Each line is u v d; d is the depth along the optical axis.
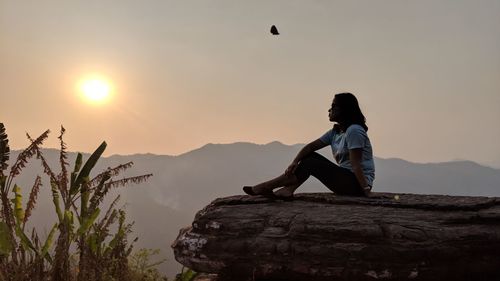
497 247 4.39
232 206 5.38
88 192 5.75
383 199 5.36
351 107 5.64
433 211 4.90
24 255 5.24
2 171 5.29
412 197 5.66
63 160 5.50
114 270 6.17
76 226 5.83
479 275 4.37
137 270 6.91
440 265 4.28
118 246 6.22
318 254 4.44
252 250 4.66
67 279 5.38
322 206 5.22
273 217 4.86
